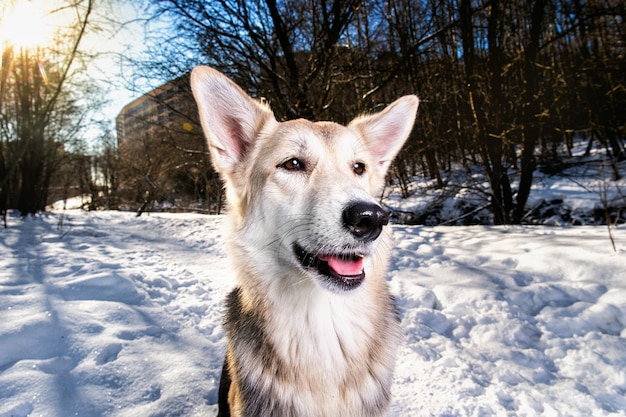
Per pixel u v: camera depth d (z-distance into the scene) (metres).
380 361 2.32
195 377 3.04
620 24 12.98
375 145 2.98
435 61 13.70
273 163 2.42
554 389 2.90
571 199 11.67
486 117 11.24
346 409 2.18
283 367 2.15
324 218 2.10
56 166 15.54
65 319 3.64
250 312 2.35
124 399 2.72
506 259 5.57
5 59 11.30
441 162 18.86
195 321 4.17
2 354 3.03
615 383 2.93
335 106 12.23
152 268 6.00
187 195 23.84
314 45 11.62
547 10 12.31
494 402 2.77
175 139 14.20
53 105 13.32
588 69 12.73
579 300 4.20
